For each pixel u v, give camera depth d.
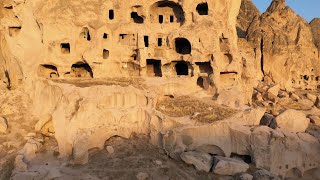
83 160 31.81
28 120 39.34
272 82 64.19
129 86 38.16
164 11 48.66
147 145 34.88
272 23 68.50
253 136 33.47
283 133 33.97
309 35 71.94
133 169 30.92
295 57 67.19
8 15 46.06
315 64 72.00
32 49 43.53
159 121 35.09
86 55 43.97
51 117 37.91
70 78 43.09
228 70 44.88
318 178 34.97
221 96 41.91
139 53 45.66
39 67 44.09
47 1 42.69
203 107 38.56
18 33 45.03
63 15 43.34
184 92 43.44
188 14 45.56
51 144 35.38
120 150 34.06
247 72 49.84
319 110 50.72
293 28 70.00
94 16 44.47
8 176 30.56
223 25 45.09
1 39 47.25
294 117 36.97
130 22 46.44
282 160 33.44
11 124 38.41
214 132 33.91
